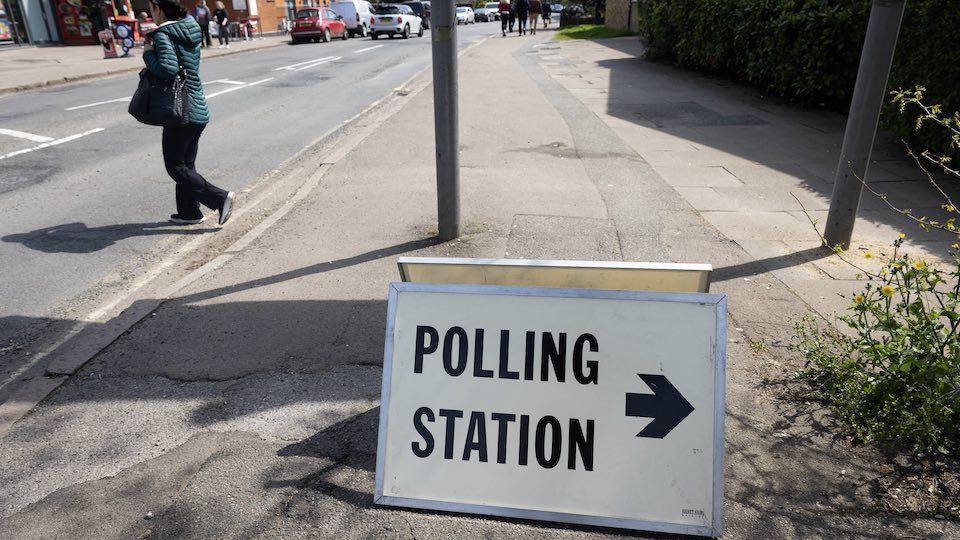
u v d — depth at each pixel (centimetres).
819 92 1185
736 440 318
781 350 399
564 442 269
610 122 1097
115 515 279
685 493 260
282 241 593
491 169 809
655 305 268
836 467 299
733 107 1223
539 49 2353
